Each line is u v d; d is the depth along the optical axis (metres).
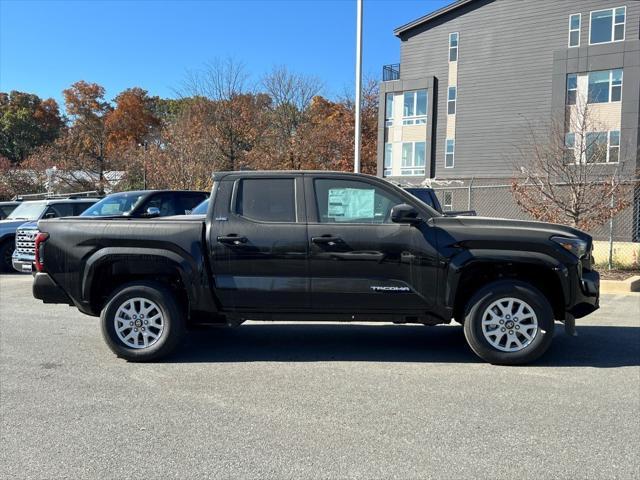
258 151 36.34
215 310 5.96
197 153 27.48
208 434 4.12
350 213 5.94
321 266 5.82
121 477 3.48
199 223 5.98
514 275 6.02
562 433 4.12
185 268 5.89
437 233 5.77
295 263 5.84
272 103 43.97
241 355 6.32
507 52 34.44
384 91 39.34
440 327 7.85
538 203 13.23
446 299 5.75
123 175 33.41
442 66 36.97
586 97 28.25
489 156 35.09
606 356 6.21
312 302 5.87
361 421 4.36
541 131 31.17
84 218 6.33
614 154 30.22
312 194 5.98
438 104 37.25
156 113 60.78
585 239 5.84
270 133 39.28
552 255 5.67
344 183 5.99
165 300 5.95
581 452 3.80
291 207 5.96
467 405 4.69
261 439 4.03
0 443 3.98
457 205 33.88
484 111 35.28
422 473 3.52
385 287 5.78
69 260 6.02
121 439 4.04
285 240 5.84
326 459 3.71
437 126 37.28
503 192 32.81
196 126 33.00
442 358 6.16
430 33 37.41
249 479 3.45
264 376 5.52
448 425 4.27
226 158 33.72
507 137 34.44
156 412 4.57
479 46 35.41
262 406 4.69
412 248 5.75
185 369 5.77
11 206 18.52
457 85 36.25
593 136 20.58
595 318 8.43
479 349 5.78
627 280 11.27
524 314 5.75
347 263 5.80
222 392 5.05
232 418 4.43
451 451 3.82
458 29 36.19
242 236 5.88
